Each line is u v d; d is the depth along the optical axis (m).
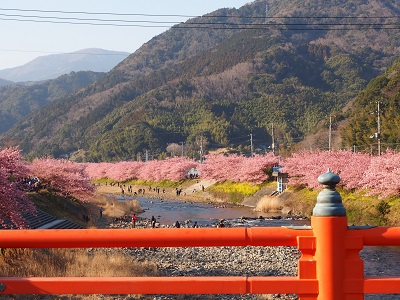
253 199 76.44
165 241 3.60
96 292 3.55
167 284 3.53
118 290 3.54
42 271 17.84
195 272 26.23
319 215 3.46
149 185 131.50
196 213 64.75
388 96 103.50
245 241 3.57
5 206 22.44
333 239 3.42
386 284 3.41
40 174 52.34
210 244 3.59
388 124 87.19
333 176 3.53
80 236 3.63
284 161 81.31
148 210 70.25
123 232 3.62
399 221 39.22
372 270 25.22
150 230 3.62
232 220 54.66
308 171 62.62
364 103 109.00
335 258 3.42
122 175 147.38
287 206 61.81
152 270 24.55
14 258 18.69
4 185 22.94
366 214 43.12
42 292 3.55
